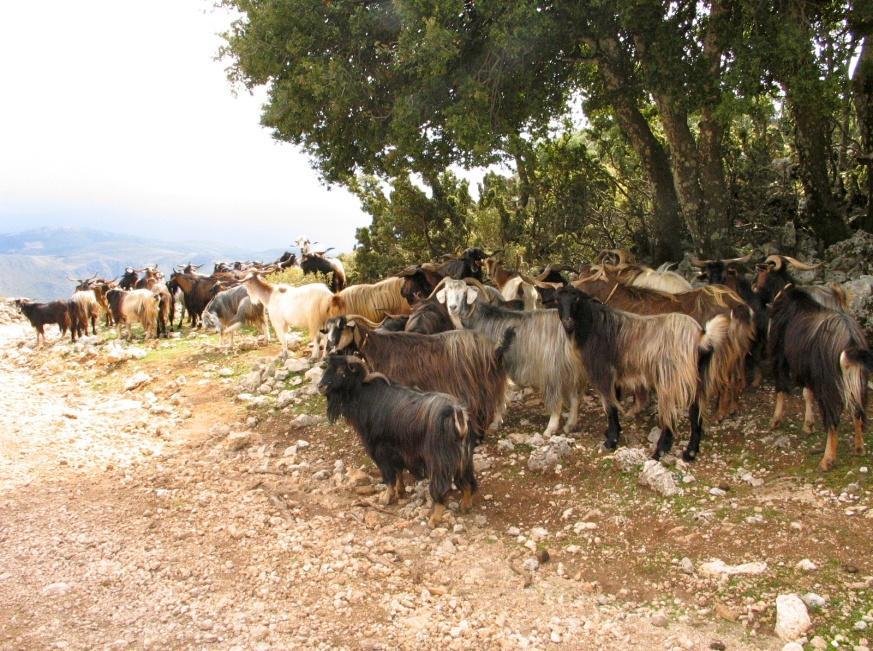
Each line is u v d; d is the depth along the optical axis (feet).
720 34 34.50
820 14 36.09
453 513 20.35
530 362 24.77
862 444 19.99
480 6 31.99
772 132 53.36
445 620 15.24
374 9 35.68
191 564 18.57
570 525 19.07
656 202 44.24
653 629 14.34
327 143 41.01
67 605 16.69
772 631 13.85
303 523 20.63
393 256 54.13
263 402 33.19
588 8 34.50
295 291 37.42
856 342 19.06
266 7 34.55
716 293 24.34
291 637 14.92
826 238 41.22
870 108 41.37
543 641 14.29
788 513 17.74
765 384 26.91
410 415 19.48
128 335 53.47
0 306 82.53
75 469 26.73
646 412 26.00
